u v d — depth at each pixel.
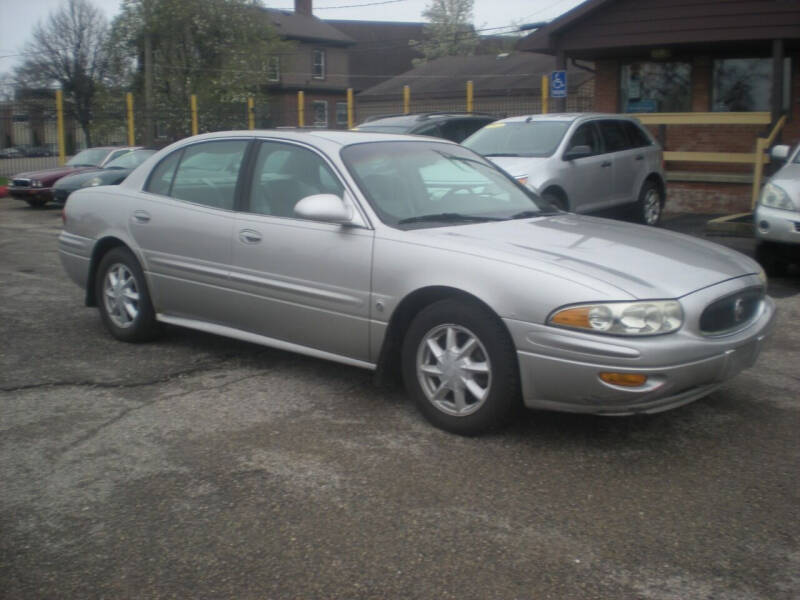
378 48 62.91
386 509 3.62
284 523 3.51
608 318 3.92
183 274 5.71
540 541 3.36
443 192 5.26
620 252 4.46
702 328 4.12
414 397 4.59
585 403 4.06
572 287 4.01
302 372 5.55
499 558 3.23
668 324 3.97
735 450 4.28
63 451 4.26
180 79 37.66
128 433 4.49
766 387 5.26
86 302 6.55
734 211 15.02
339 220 4.73
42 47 47.78
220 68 38.22
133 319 6.16
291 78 49.41
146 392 5.16
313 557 3.25
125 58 38.66
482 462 4.11
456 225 4.88
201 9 37.28
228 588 3.05
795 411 4.84
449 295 4.47
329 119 50.62
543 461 4.12
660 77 16.91
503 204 5.40
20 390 5.19
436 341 4.49
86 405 4.93
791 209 8.14
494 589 3.03
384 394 5.11
